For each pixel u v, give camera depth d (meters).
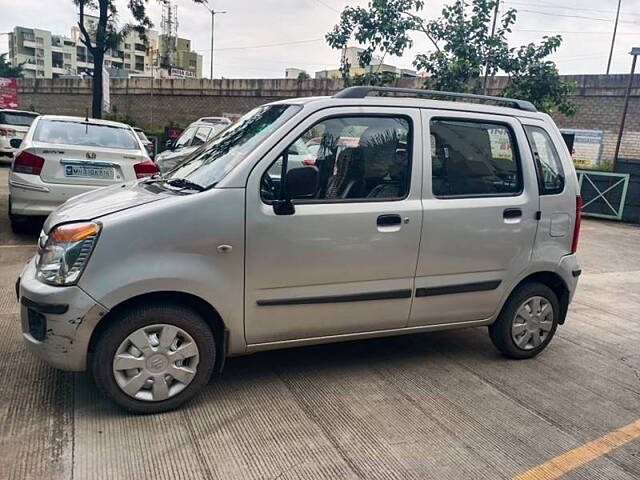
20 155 6.55
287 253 3.31
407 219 3.61
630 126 14.97
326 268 3.43
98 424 3.06
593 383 4.02
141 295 3.09
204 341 3.23
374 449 3.00
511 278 4.08
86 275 2.92
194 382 3.26
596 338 5.03
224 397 3.48
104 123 7.66
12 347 3.96
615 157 13.34
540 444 3.15
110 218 2.99
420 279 3.75
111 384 3.07
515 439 3.19
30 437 2.90
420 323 3.89
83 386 3.47
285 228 3.28
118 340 3.04
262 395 3.54
